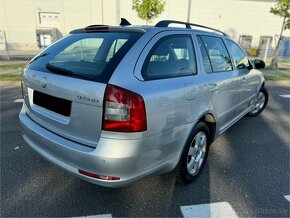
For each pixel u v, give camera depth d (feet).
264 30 105.19
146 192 8.54
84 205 7.88
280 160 11.02
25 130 8.36
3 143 11.75
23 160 10.34
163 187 8.80
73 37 8.88
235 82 11.22
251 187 8.98
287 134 14.08
